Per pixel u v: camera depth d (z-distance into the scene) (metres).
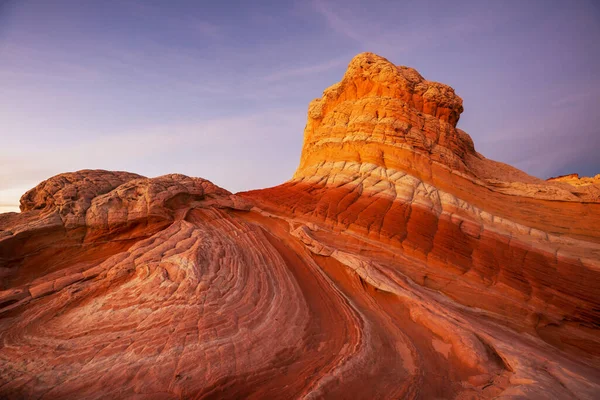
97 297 9.80
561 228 18.25
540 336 12.34
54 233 11.96
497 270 14.88
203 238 12.52
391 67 23.72
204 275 10.41
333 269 14.68
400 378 8.19
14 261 11.08
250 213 18.23
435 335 10.69
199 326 8.55
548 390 7.04
